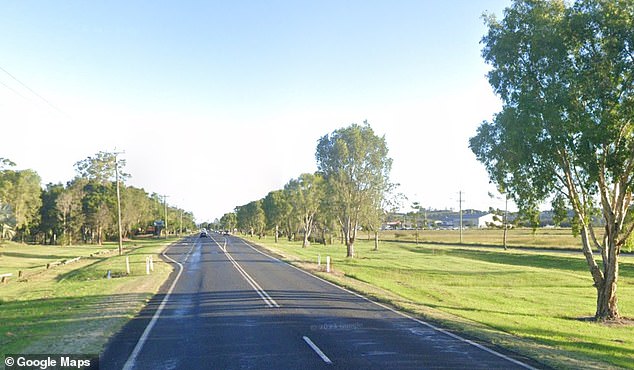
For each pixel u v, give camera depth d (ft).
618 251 71.10
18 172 269.85
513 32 67.51
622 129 62.95
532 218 74.13
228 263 127.24
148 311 53.52
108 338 39.29
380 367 30.32
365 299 64.13
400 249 250.78
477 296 93.35
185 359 32.37
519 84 67.00
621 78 61.31
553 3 66.59
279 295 66.03
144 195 383.65
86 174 324.39
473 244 276.41
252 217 394.93
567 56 64.49
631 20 57.88
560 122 60.18
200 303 59.52
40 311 56.03
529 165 65.05
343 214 181.57
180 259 146.00
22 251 231.30
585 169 63.93
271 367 30.22
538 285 119.96
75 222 302.25
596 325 64.85
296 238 381.19
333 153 178.09
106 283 85.76
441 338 39.81
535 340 44.19
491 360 32.60
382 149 181.57
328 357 32.81
